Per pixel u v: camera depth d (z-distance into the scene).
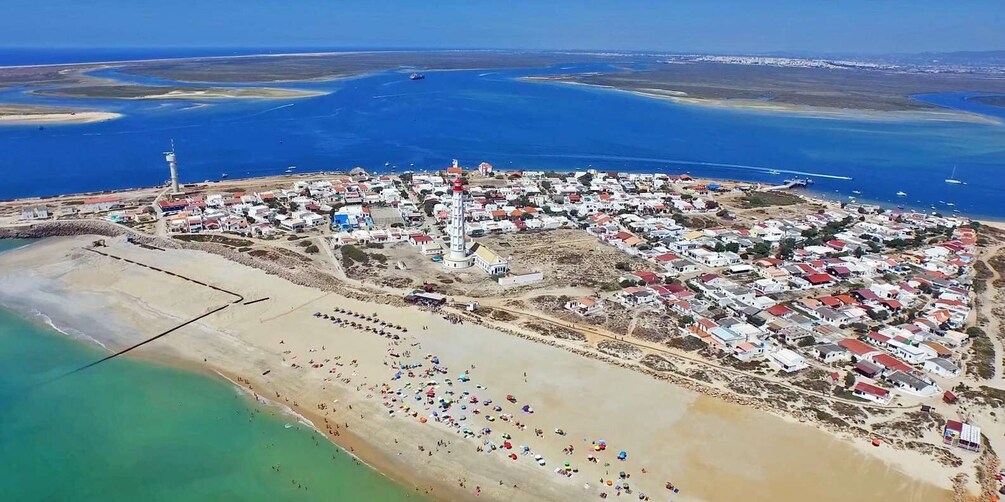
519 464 73.25
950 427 79.12
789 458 74.56
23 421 81.50
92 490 70.19
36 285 123.88
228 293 119.94
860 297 123.56
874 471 72.50
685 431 79.38
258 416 83.00
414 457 74.81
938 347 100.88
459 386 89.00
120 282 125.12
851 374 93.25
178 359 97.50
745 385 90.12
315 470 73.00
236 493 69.69
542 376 91.81
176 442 77.94
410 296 118.19
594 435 78.44
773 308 115.31
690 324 110.06
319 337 103.75
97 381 91.06
